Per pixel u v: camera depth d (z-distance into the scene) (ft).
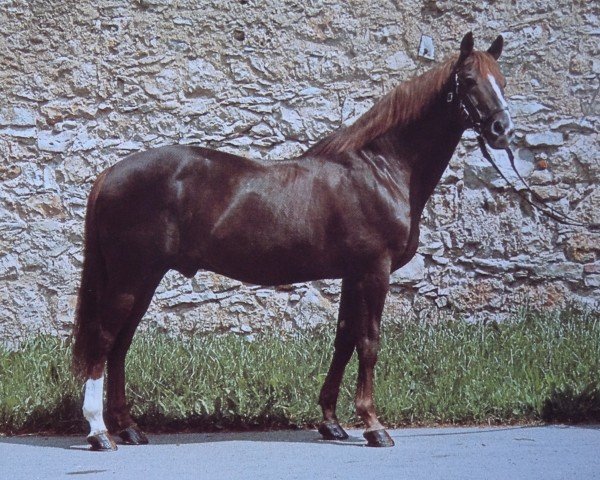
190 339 29.32
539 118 33.19
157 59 32.07
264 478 17.89
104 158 31.78
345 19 32.78
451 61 21.42
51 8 31.86
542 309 32.65
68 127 31.78
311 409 23.59
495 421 23.86
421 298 32.48
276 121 32.40
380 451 20.45
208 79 32.22
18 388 24.29
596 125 33.32
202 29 32.30
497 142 20.72
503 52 33.30
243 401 23.61
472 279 32.68
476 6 33.27
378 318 21.15
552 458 19.53
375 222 20.93
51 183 31.58
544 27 33.40
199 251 21.08
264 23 32.48
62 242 31.53
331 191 21.04
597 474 18.07
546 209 33.01
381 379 25.21
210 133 32.12
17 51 31.73
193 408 23.47
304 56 32.60
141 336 29.19
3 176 31.48
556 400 23.89
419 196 21.59
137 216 20.80
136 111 31.99
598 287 32.99
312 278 21.48
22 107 31.65
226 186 21.02
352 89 32.73
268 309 31.76
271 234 20.93
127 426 21.62
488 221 32.81
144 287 21.09
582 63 33.40
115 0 32.07
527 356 27.14
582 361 26.53
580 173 33.19
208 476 18.11
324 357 26.89
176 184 20.92
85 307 21.31
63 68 31.81
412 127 21.35
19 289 31.32
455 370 25.99
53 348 27.84
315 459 19.65
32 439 22.26
